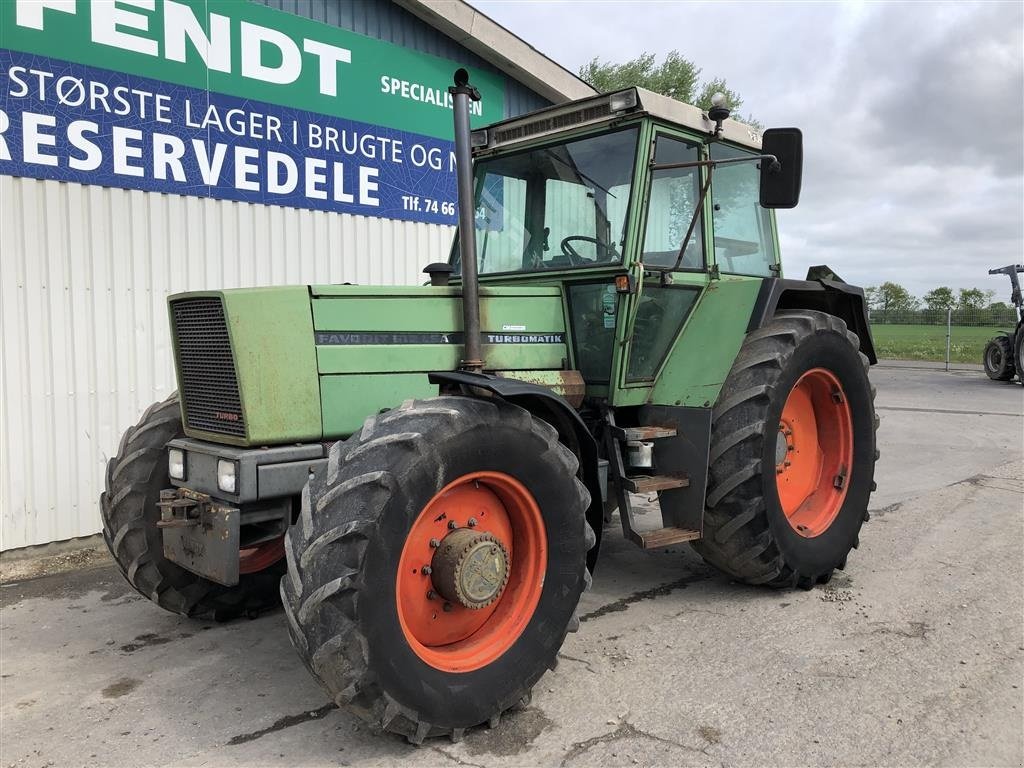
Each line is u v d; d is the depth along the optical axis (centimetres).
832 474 435
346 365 302
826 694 289
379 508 237
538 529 285
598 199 368
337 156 642
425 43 705
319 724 280
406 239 701
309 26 615
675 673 311
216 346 294
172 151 543
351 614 231
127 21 516
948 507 568
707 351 385
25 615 402
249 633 374
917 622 357
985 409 1110
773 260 475
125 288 527
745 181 445
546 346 363
